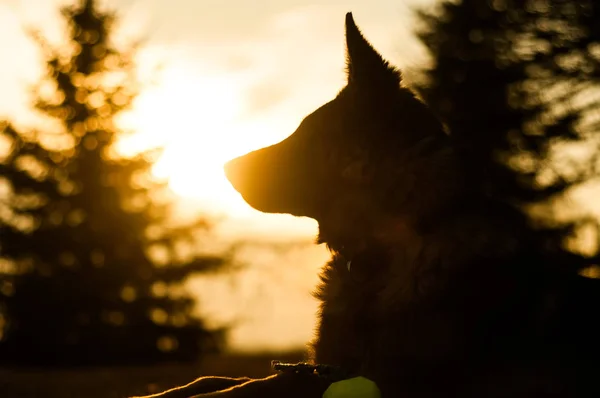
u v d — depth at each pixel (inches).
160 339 807.7
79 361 773.3
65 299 777.6
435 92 635.5
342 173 148.6
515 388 130.2
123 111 820.0
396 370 136.6
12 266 791.1
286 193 155.3
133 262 804.6
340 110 148.9
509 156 605.6
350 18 144.8
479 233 139.6
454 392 133.6
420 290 137.9
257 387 140.4
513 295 135.9
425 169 142.8
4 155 805.2
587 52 593.9
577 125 600.4
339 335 148.2
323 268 162.1
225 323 825.5
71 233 792.9
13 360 770.2
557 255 146.0
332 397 132.0
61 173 808.9
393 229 144.0
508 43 624.7
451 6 653.3
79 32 819.4
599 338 133.3
